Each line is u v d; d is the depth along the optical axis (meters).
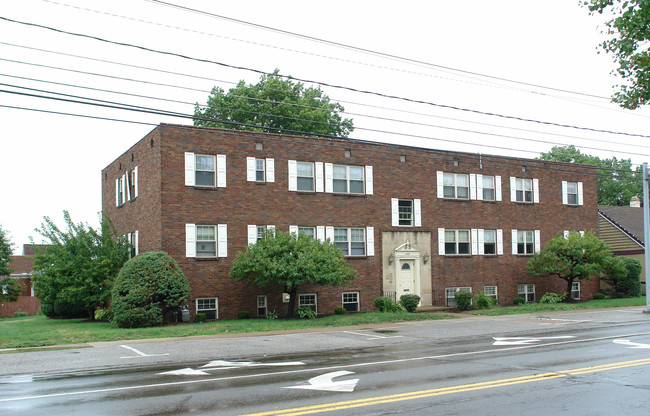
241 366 13.49
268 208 27.16
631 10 12.08
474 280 32.88
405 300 28.66
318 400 9.41
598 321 23.75
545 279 35.75
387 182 30.56
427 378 11.34
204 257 25.52
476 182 33.56
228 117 44.09
